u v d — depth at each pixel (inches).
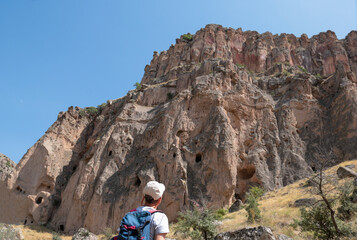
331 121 1909.4
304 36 3048.7
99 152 2017.7
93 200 1763.0
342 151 1740.9
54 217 1998.0
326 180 708.7
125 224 163.2
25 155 2345.0
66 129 2578.7
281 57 2733.8
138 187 1696.6
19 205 2118.6
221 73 2065.7
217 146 1678.2
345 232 561.6
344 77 2022.6
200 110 1915.6
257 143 1811.0
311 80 2177.7
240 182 1700.3
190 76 2326.5
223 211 1283.2
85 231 1174.3
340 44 2888.8
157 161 1747.0
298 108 1977.1
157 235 161.3
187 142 1809.8
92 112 2817.4
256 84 2244.1
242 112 1924.2
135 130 2064.5
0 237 889.5
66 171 2358.5
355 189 754.2
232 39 3021.7
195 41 2950.3
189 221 749.9
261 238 482.3
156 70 3137.3
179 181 1594.5
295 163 1717.5
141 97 2399.1
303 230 613.0
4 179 2230.6
